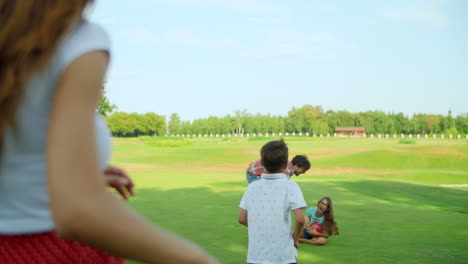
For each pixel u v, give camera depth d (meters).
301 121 130.25
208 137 132.62
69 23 0.66
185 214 9.38
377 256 6.04
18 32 0.63
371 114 126.69
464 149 38.56
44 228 0.76
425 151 37.12
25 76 0.65
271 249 4.16
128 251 0.65
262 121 133.75
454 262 5.75
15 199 0.73
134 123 132.25
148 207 10.42
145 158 38.00
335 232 6.96
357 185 16.97
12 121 0.67
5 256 0.75
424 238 7.26
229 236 7.14
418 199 13.12
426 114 125.62
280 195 4.21
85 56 0.67
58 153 0.63
